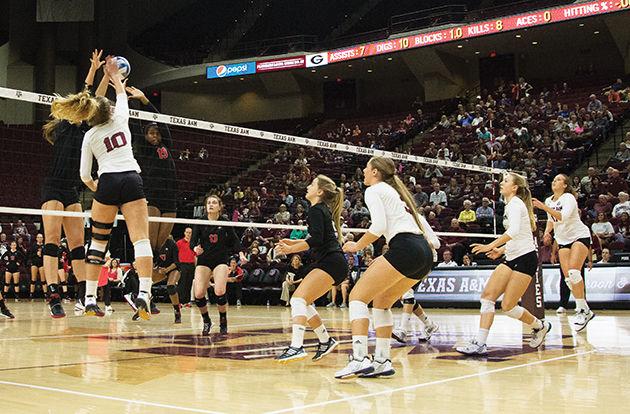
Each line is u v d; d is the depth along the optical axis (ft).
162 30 99.35
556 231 25.05
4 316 34.73
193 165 74.23
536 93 80.02
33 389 12.03
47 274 22.97
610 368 14.93
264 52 89.76
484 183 53.83
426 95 84.79
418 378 13.52
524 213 17.88
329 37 97.35
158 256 28.50
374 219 13.29
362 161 70.74
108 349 18.74
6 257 56.70
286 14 97.35
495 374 14.06
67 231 23.00
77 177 22.95
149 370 14.56
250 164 80.48
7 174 69.77
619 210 43.91
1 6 90.89
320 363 15.90
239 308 45.52
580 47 80.89
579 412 10.02
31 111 85.30
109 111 15.08
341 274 15.71
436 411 10.12
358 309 13.39
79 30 88.17
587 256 26.07
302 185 64.03
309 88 94.07
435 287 42.24
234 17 98.48
